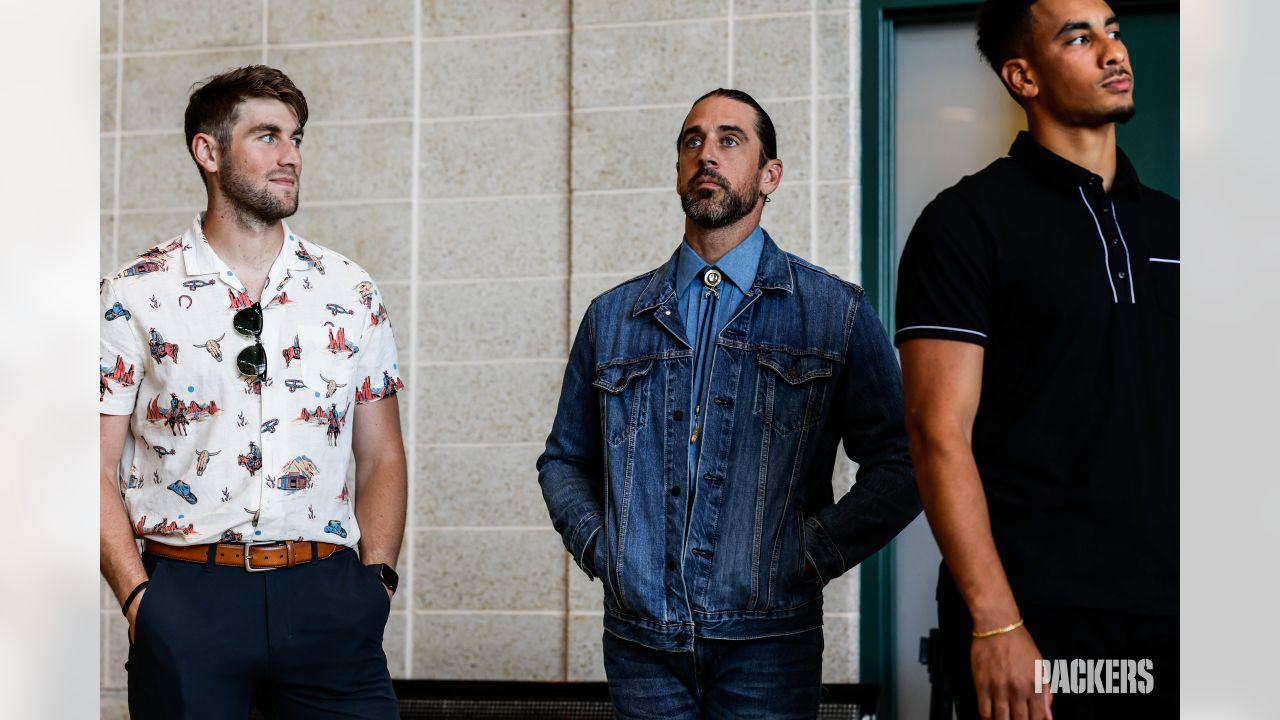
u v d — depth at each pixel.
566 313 3.75
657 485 2.32
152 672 2.30
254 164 2.40
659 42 3.71
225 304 2.40
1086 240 1.84
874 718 3.35
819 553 2.28
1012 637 1.75
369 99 3.88
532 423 3.75
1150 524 1.79
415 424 3.80
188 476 2.36
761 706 2.26
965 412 1.83
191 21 3.97
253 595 2.34
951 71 3.66
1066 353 1.82
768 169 2.44
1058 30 1.87
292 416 2.40
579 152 3.73
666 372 2.37
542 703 3.47
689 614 2.26
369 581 2.44
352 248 3.86
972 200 1.88
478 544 3.74
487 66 3.84
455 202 3.82
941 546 1.81
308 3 3.92
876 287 3.58
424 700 3.50
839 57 3.62
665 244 3.67
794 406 2.33
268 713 2.45
